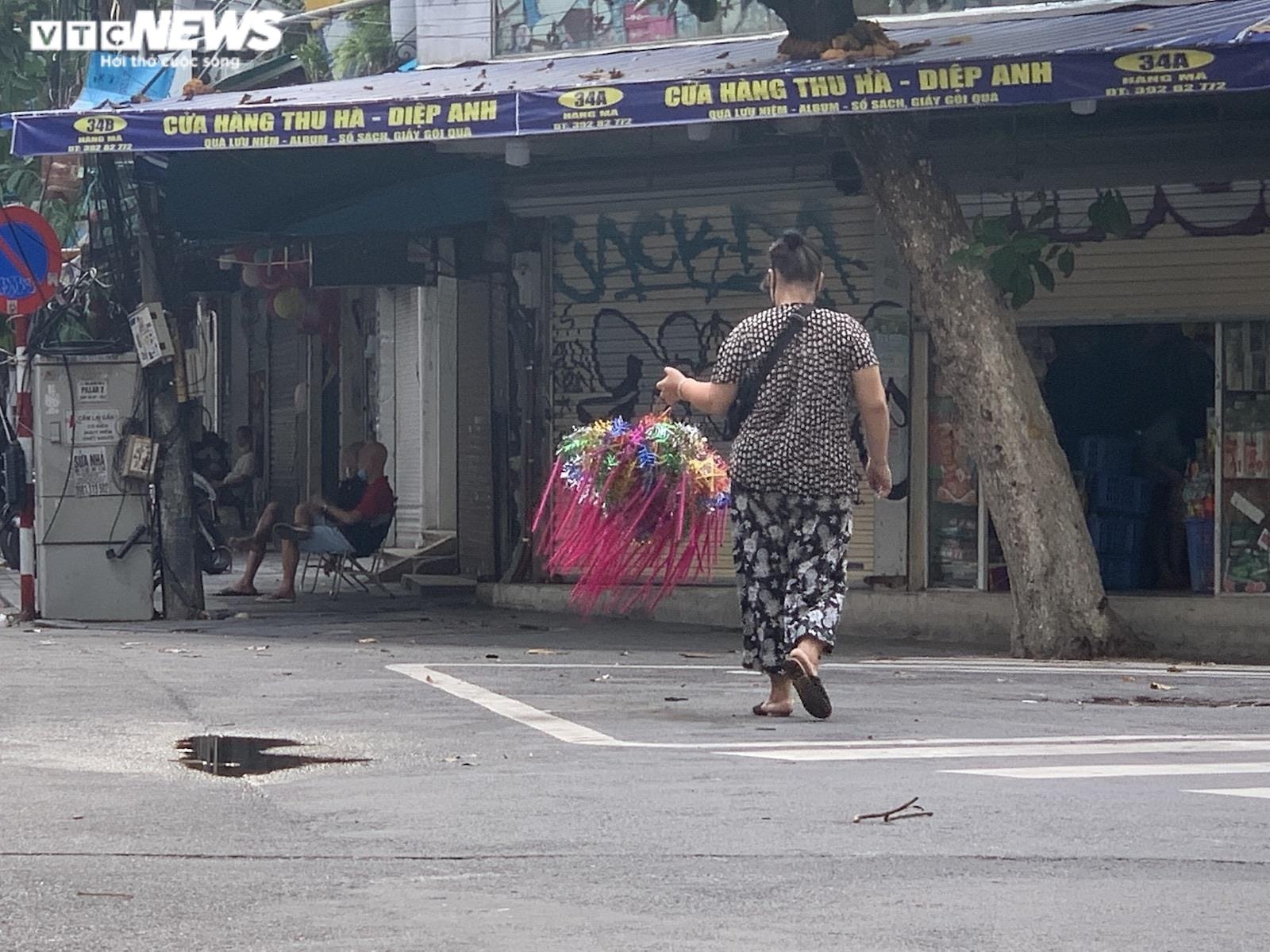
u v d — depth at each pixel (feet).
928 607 51.03
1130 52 40.24
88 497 52.16
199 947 14.43
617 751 25.02
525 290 57.36
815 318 27.73
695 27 57.00
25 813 20.34
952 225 44.52
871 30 44.83
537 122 45.14
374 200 57.77
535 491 57.77
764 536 28.27
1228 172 48.75
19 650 42.80
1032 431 44.19
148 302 52.70
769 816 19.83
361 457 63.10
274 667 38.27
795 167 53.06
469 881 16.74
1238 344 49.98
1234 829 18.94
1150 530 53.36
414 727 28.04
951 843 18.28
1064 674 38.19
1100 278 50.21
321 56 76.13
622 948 14.32
